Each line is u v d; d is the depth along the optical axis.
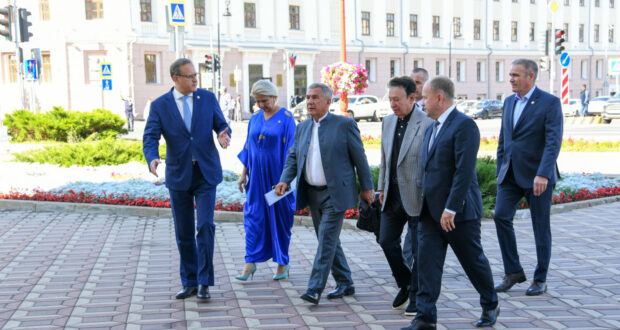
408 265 5.94
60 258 7.27
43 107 38.06
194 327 5.00
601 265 6.59
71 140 22.39
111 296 5.84
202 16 40.16
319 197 5.62
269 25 42.88
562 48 22.05
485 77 55.59
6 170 14.56
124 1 36.69
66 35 37.00
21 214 10.02
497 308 4.93
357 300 5.65
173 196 5.79
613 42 66.50
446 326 4.95
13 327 5.05
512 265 5.75
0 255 7.43
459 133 4.52
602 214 9.34
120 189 11.04
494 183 9.83
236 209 9.59
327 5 45.62
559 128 5.50
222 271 6.68
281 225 6.26
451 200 4.50
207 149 5.76
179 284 6.21
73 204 10.20
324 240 5.48
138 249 7.68
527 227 8.42
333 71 18.45
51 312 5.41
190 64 5.76
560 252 7.15
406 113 5.12
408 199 5.08
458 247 4.71
